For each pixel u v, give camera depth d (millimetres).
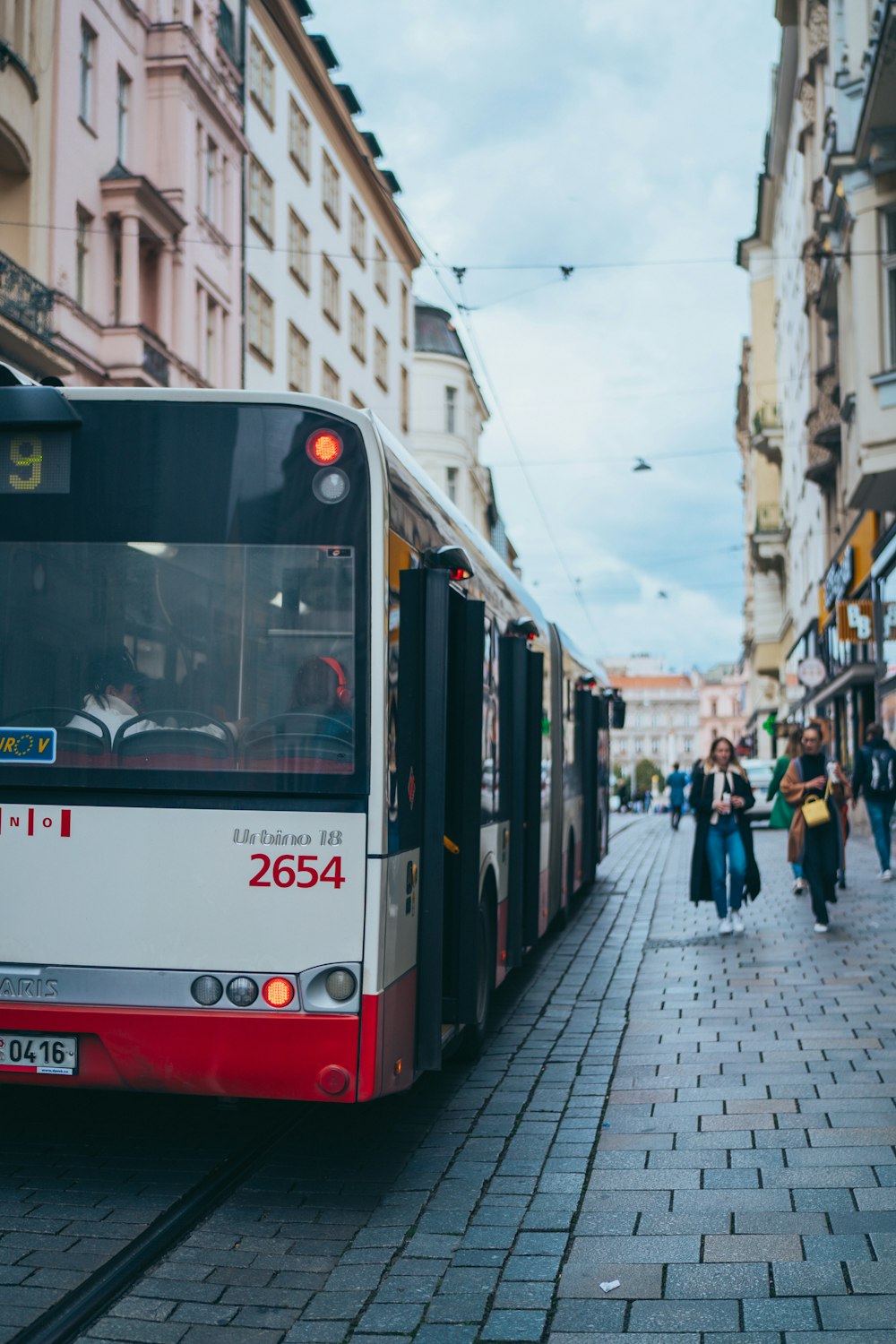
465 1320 4055
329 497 5309
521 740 8977
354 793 5184
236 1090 5148
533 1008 9164
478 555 7883
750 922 13289
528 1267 4449
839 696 34750
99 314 23312
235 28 30219
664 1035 8031
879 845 17172
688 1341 3879
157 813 5254
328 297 39125
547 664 11375
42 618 5375
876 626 25188
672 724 158375
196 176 27125
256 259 32500
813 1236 4637
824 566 35594
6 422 5391
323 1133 6160
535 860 9578
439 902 5762
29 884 5305
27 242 21078
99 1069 5223
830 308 29891
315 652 5250
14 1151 5859
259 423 5355
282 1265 4555
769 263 56688
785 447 51062
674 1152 5672
